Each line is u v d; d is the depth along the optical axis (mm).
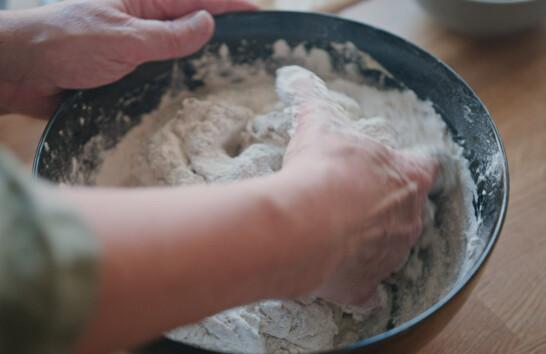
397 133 731
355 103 747
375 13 930
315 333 585
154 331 340
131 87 726
